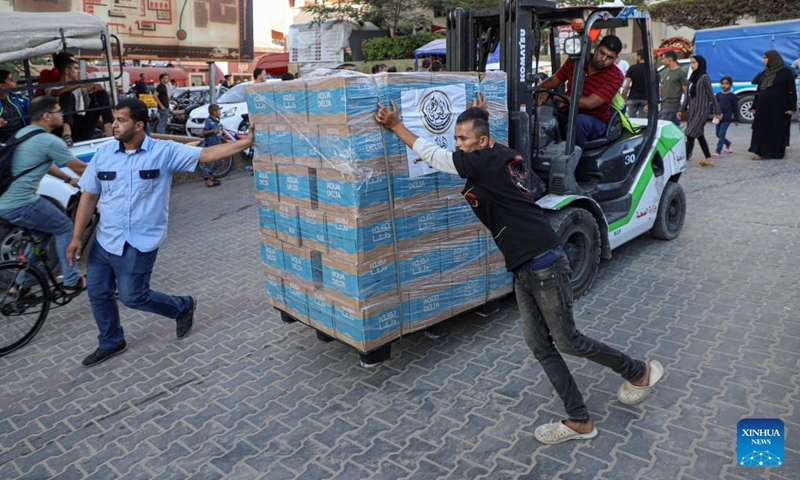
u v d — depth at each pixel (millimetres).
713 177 9633
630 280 5609
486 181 3193
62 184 6469
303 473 3262
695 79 10367
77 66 9695
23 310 4930
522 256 3191
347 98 3494
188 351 4766
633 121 6902
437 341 4645
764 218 7246
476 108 3275
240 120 12938
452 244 4227
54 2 12125
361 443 3482
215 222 8656
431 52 15352
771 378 3824
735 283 5371
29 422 3918
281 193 4219
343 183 3662
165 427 3773
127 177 4297
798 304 4855
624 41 22156
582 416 3318
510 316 5016
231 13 15219
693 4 22953
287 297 4438
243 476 3270
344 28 19906
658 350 4281
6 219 4992
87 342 5043
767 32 16578
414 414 3727
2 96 7188
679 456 3176
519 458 3256
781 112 10438
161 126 14891
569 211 4953
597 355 3375
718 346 4277
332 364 4422
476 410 3723
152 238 4430
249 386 4191
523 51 4824
